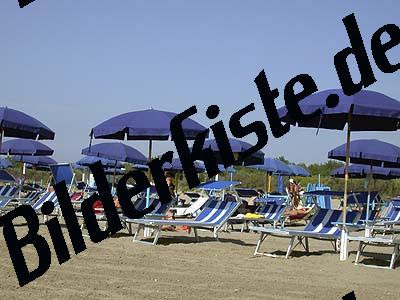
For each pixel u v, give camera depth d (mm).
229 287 5562
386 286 6008
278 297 5176
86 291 5121
